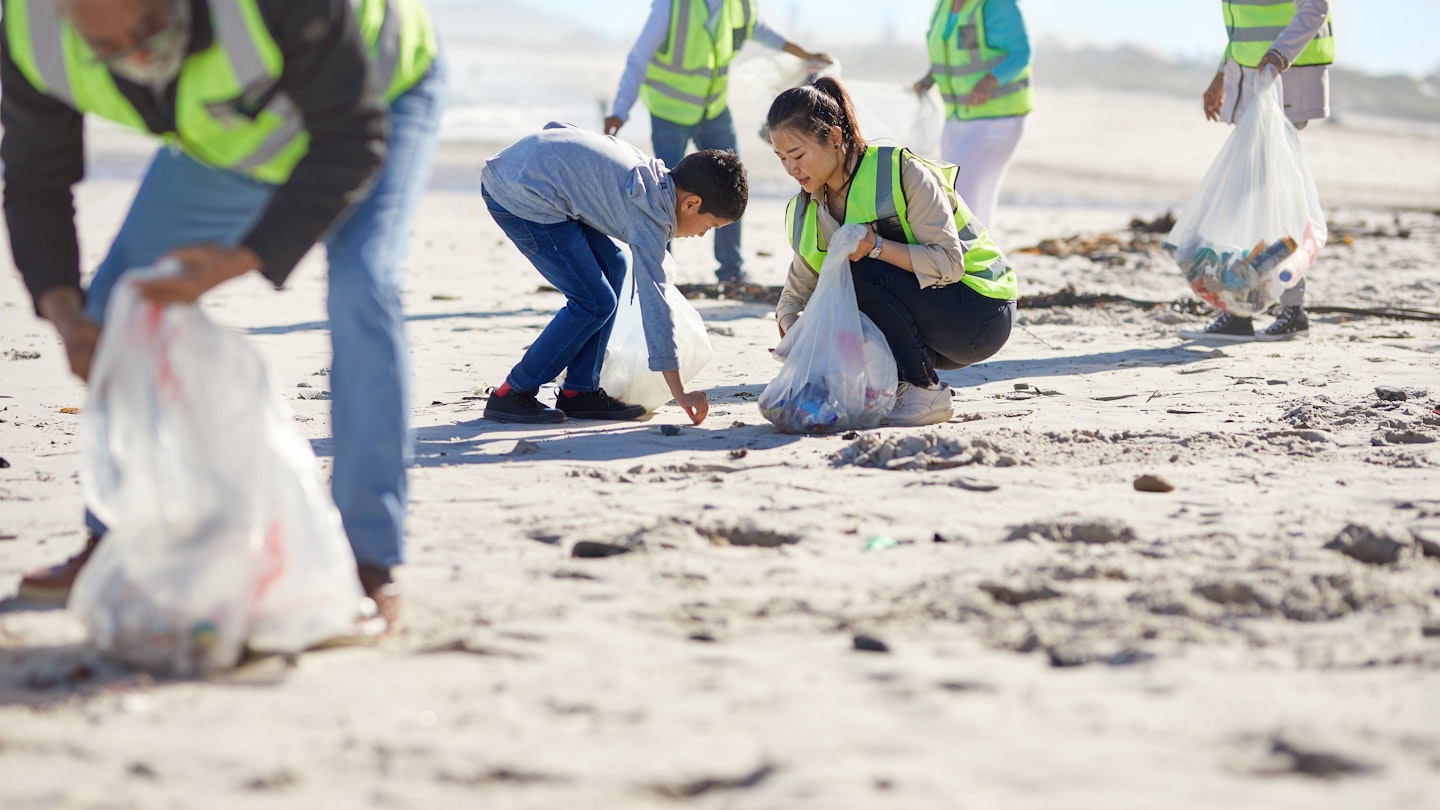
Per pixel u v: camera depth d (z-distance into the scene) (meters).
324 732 2.39
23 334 8.39
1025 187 31.19
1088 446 5.00
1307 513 3.95
